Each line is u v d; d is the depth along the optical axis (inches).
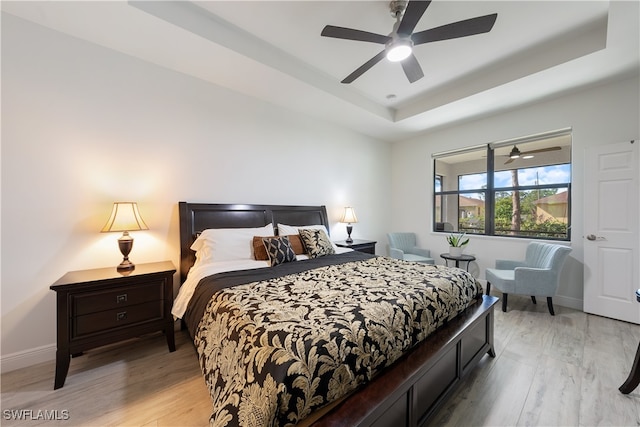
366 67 87.4
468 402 63.3
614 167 108.4
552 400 63.7
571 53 95.5
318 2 78.5
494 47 99.8
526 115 137.3
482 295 87.6
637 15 73.2
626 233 106.0
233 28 90.0
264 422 34.0
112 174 91.4
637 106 107.1
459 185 173.0
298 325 46.6
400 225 200.8
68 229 84.0
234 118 120.3
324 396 39.9
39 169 79.6
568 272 124.6
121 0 69.2
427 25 88.4
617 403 62.4
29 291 78.5
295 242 114.7
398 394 45.4
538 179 139.2
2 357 74.5
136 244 96.7
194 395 65.6
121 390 67.1
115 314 76.0
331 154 161.9
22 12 74.0
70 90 84.0
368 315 52.1
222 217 114.1
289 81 111.3
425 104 142.8
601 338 93.4
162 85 101.3
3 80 74.5
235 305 57.8
